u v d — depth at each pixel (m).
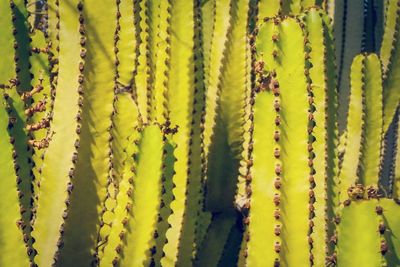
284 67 1.92
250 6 2.80
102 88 1.94
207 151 2.85
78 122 1.91
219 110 2.83
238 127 2.83
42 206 1.92
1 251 1.68
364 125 2.78
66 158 1.91
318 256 2.24
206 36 3.24
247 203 1.90
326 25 2.52
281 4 2.79
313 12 2.48
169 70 2.48
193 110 2.49
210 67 2.93
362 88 2.78
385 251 1.65
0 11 1.96
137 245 1.89
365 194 1.72
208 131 2.86
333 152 2.46
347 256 1.69
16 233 1.69
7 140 1.68
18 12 2.07
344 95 3.42
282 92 1.91
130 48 2.09
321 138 2.39
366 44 3.64
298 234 1.86
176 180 2.41
